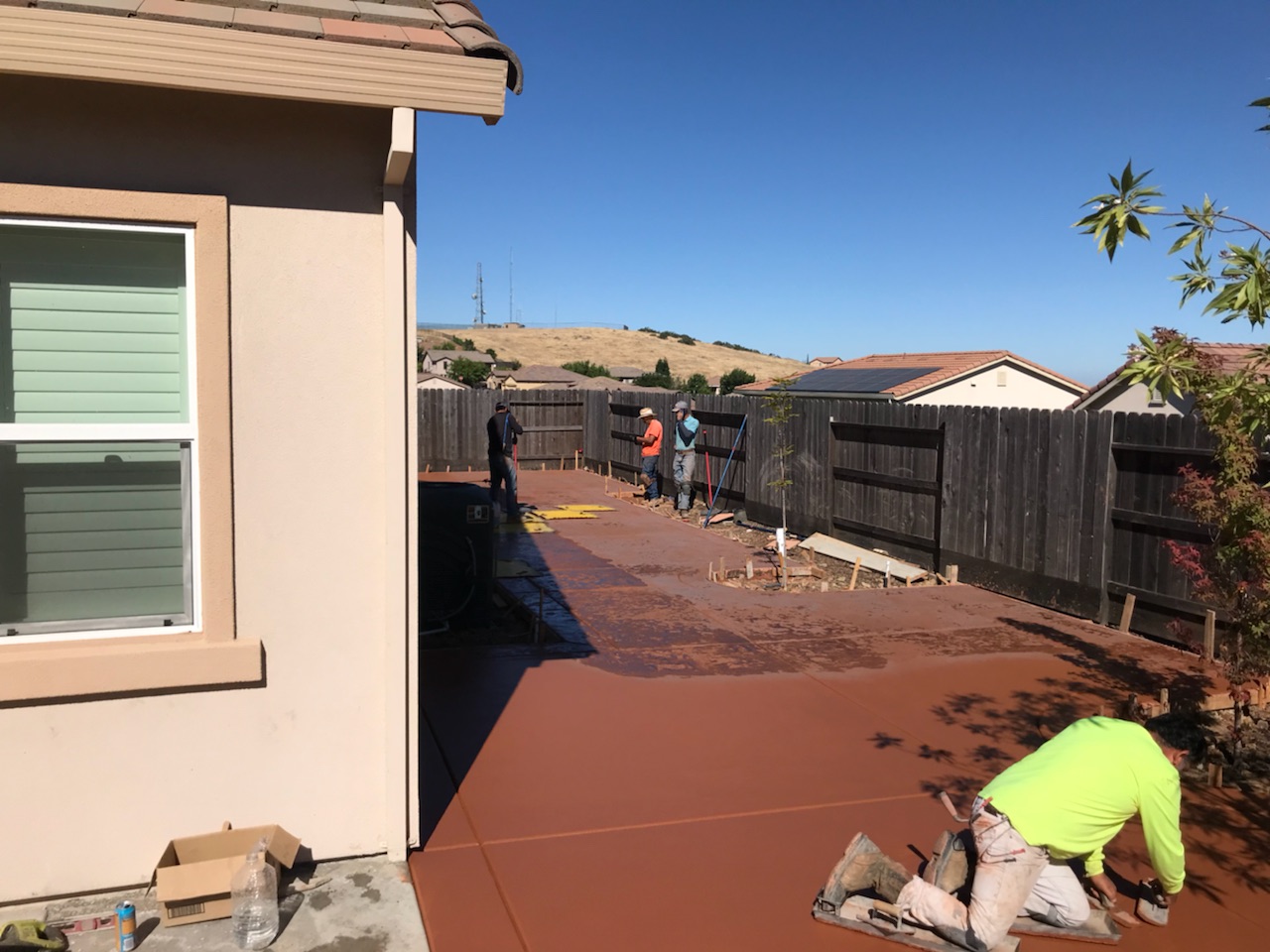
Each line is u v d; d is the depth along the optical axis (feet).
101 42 10.36
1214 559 18.25
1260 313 10.87
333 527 12.75
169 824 12.25
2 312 11.84
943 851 12.10
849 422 38.86
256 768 12.59
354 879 12.60
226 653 12.19
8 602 12.13
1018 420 30.35
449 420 71.41
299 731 12.75
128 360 12.31
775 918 12.00
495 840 13.82
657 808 15.01
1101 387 59.88
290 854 12.16
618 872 13.01
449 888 12.47
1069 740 11.53
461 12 12.62
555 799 15.24
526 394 72.69
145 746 12.09
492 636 25.50
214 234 11.92
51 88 11.32
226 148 12.00
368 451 12.83
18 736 11.59
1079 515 28.12
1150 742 11.35
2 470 11.98
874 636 25.86
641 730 18.42
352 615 12.89
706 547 40.16
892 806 15.33
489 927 11.57
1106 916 12.02
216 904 11.52
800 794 15.69
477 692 20.47
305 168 12.32
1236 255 10.71
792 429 43.01
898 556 36.42
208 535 12.16
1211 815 15.64
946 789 16.03
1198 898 13.00
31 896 11.77
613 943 11.32
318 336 12.52
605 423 68.59
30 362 11.99
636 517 49.47
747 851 13.70
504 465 46.14
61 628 12.21
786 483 40.81
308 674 12.75
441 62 11.50
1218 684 21.83
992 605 29.60
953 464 33.22
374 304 12.72
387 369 12.65
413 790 13.30
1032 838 10.93
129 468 12.41
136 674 11.84
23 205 11.22
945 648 24.72
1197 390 13.15
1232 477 17.16
